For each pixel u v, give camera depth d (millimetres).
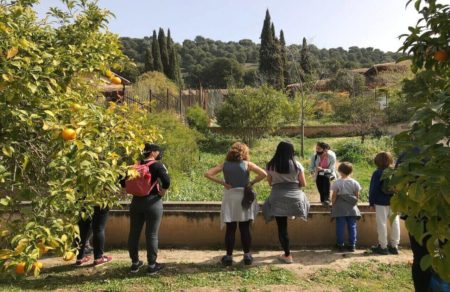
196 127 21297
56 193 2633
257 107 19938
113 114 3441
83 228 5359
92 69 3270
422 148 1754
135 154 3635
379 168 5664
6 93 2395
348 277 4941
